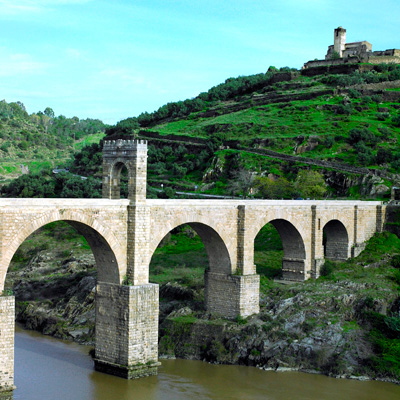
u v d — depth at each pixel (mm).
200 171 167250
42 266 110688
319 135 162000
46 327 86312
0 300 54906
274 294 89688
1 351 55031
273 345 76500
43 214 59500
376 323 80625
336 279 95312
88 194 144250
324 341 76438
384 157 144000
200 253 114375
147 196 138375
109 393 63125
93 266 107500
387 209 113875
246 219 82438
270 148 163125
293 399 64875
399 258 102125
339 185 137875
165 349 79000
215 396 64750
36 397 61156
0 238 56094
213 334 78875
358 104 188375
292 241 96562
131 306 65938
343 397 65812
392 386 69312
